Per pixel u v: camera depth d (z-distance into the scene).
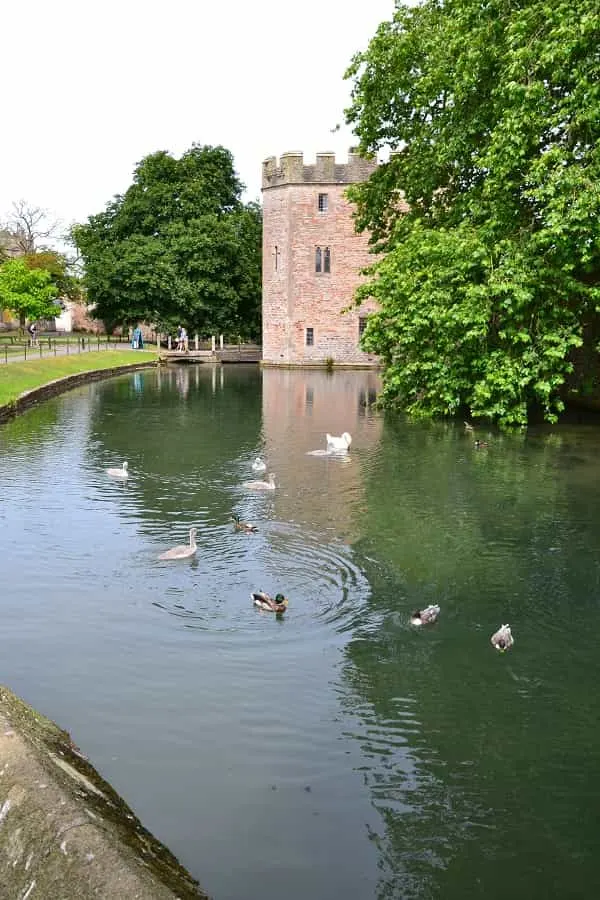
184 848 5.60
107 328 64.06
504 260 21.92
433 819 6.07
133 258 56.84
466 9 23.25
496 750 6.99
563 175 19.75
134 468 17.94
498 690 8.02
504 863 5.63
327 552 12.00
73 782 5.09
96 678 8.00
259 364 59.66
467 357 24.59
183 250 58.12
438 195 28.41
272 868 5.46
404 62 28.17
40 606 9.77
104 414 27.88
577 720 7.50
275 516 13.91
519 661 8.62
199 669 8.25
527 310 22.94
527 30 20.98
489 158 21.34
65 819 4.22
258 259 65.62
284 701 7.68
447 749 6.99
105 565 11.22
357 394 36.28
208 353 61.31
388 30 28.95
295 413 28.66
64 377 36.72
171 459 19.12
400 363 27.16
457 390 25.48
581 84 19.25
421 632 9.29
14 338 60.66
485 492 15.84
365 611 9.83
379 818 6.05
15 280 54.12
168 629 9.19
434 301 23.95
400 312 25.62
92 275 58.72
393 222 32.25
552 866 5.60
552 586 10.77
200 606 9.85
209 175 62.66
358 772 6.61
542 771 6.71
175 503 14.71
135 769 6.49
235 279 62.62
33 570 10.98
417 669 8.41
